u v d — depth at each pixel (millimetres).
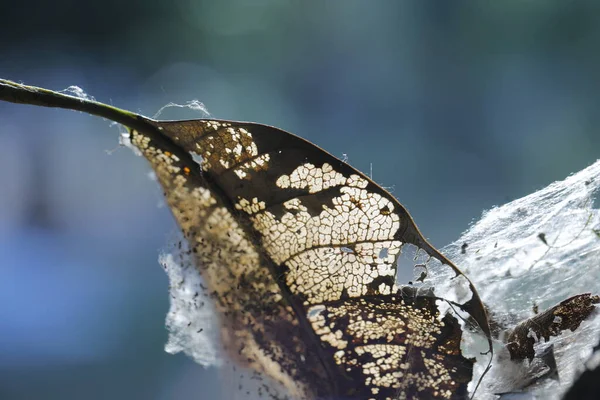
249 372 511
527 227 549
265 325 507
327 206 497
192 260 510
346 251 499
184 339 516
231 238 504
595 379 480
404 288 499
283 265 503
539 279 528
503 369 507
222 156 499
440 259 495
